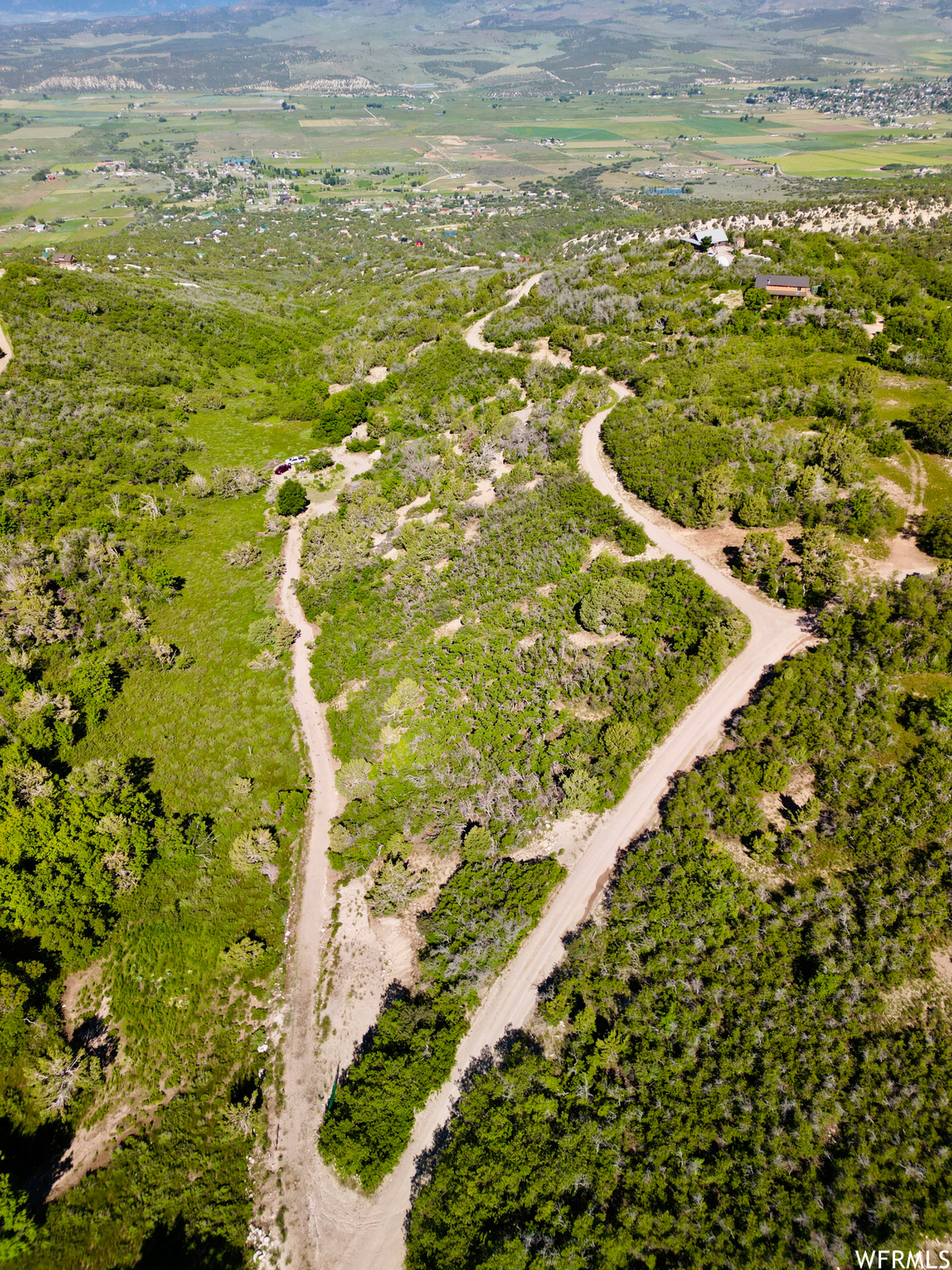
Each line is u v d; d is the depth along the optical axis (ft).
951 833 169.68
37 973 167.12
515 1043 153.99
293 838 201.98
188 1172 143.74
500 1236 128.57
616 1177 134.31
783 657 222.07
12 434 376.48
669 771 200.34
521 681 226.38
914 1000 148.25
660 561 257.14
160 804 210.38
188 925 182.50
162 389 456.04
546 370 388.57
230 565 303.27
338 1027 163.84
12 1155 144.66
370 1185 139.13
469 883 181.68
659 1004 153.38
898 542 250.98
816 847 176.14
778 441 295.69
